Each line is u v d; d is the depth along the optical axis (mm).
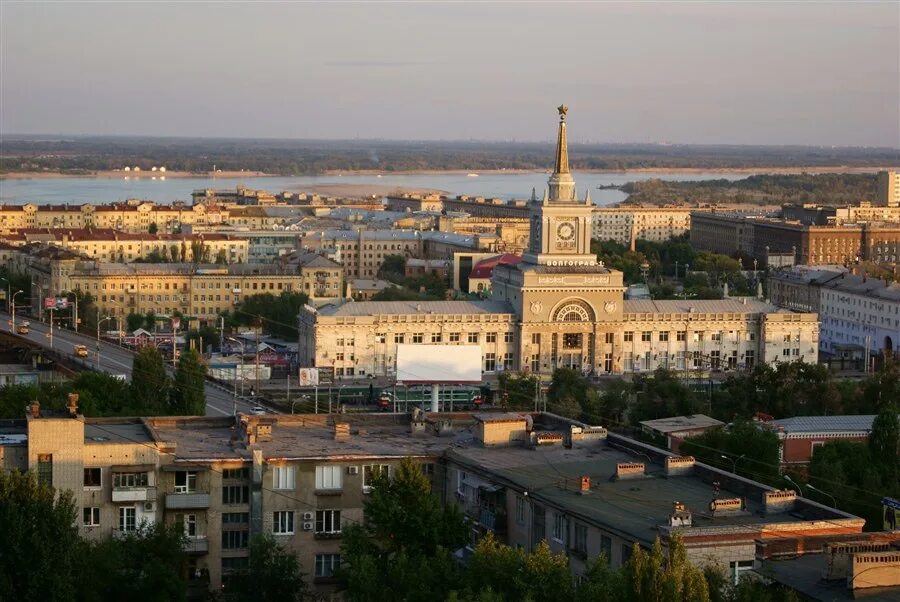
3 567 175375
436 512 191625
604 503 190625
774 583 159125
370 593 179500
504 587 172125
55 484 197875
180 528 196125
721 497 190875
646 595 153000
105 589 184125
